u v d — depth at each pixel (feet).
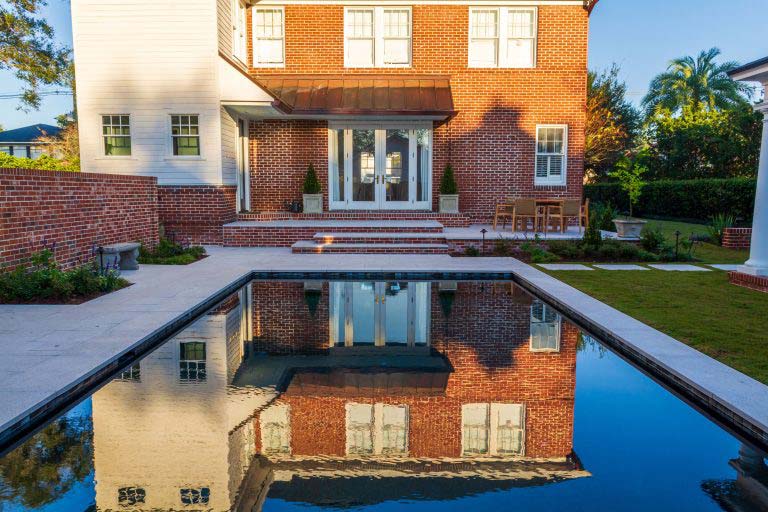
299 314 24.48
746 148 71.61
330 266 34.63
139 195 38.17
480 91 52.13
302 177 52.65
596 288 27.86
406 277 33.76
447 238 42.16
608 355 18.48
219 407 13.87
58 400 13.57
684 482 10.57
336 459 11.29
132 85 45.03
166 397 14.55
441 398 14.64
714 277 31.32
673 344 17.72
